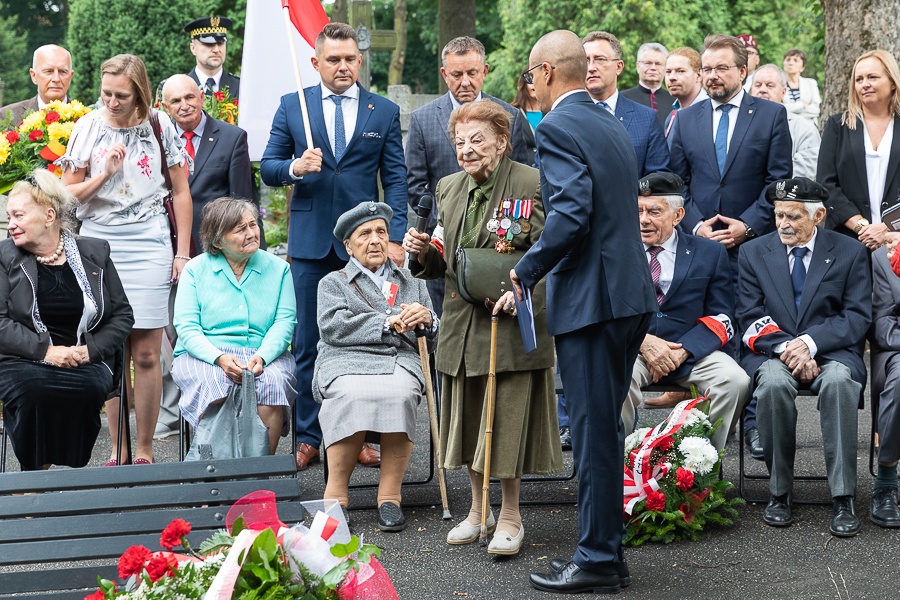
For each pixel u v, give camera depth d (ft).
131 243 39.29
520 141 42.37
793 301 37.14
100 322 35.78
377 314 35.96
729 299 38.04
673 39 159.53
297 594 17.61
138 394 39.70
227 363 35.94
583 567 29.07
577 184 27.09
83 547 21.58
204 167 44.70
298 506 22.31
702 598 28.76
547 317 28.81
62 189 35.83
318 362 36.37
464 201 32.55
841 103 56.24
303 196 41.37
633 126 43.37
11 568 31.71
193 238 44.52
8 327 34.45
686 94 51.55
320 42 41.42
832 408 33.96
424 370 35.88
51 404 33.86
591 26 163.94
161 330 40.16
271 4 50.08
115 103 38.55
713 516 34.14
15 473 22.20
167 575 18.31
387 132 41.73
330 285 36.70
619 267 27.86
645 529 33.45
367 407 34.45
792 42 171.32
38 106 52.31
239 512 18.93
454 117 31.99
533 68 29.37
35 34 235.81
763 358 36.45
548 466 32.09
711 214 44.06
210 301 37.47
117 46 138.92
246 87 50.37
